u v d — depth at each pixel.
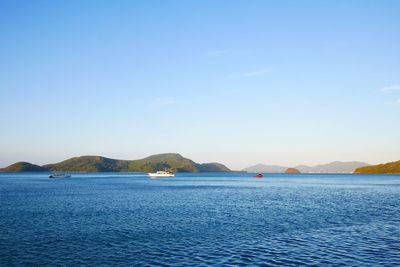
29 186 152.50
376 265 29.44
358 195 104.75
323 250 34.22
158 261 30.27
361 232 43.44
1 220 51.78
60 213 59.81
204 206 72.00
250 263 29.81
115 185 166.38
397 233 42.78
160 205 73.56
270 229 45.22
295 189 138.00
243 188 144.12
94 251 33.56
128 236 40.44
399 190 130.25
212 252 33.31
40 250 33.91
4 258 31.09
